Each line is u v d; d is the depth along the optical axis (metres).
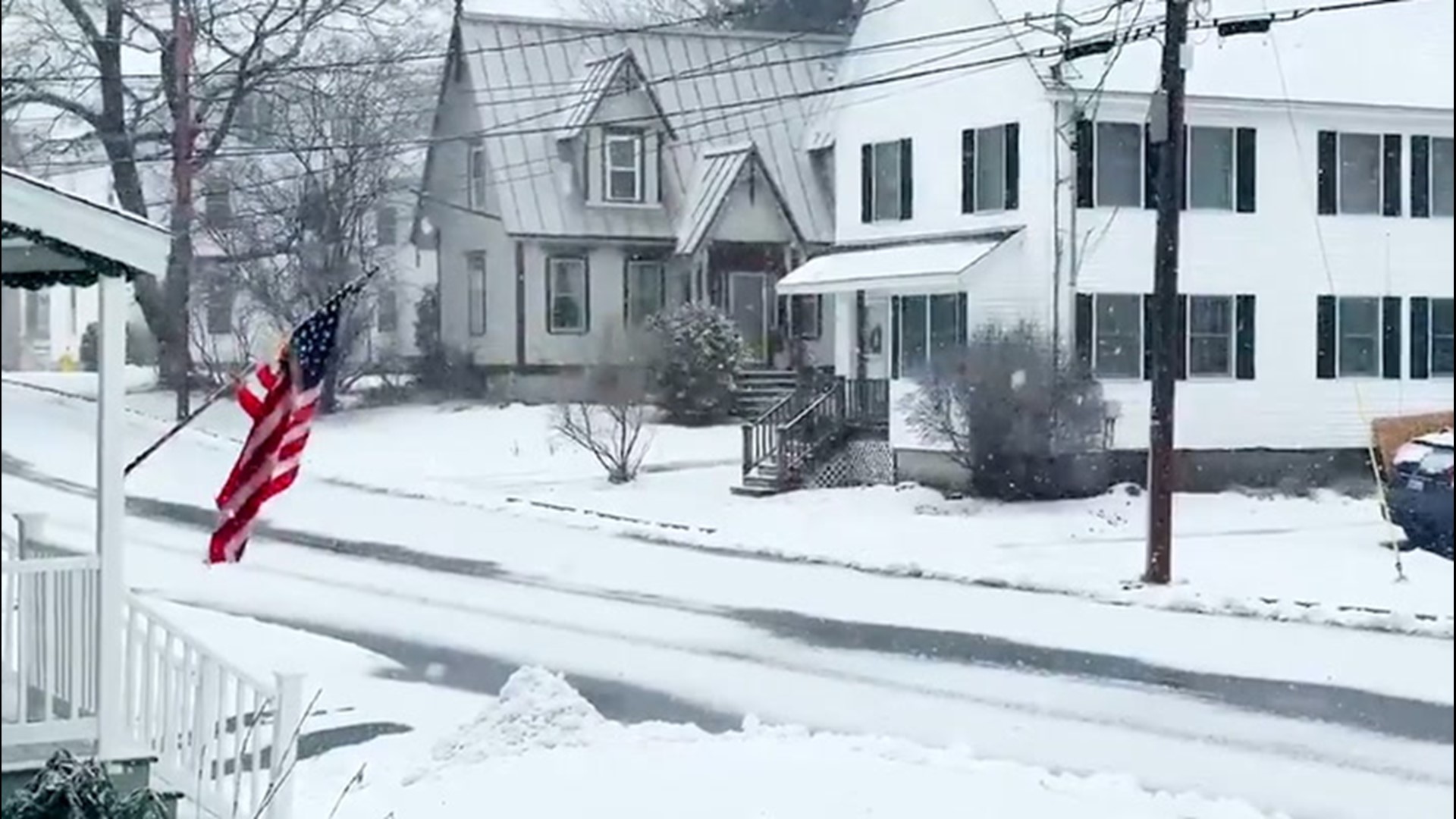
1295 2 35.56
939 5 36.22
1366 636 20.08
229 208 42.12
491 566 26.36
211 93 39.66
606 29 47.75
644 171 48.44
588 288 47.81
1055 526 29.30
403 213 51.28
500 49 46.91
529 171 47.47
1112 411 32.41
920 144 36.94
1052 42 33.06
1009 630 20.83
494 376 47.22
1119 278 33.34
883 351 38.97
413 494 34.72
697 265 47.16
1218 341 33.81
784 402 36.50
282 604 22.70
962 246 35.00
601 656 19.34
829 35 52.47
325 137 41.53
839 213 39.84
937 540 28.16
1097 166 33.25
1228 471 33.69
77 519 30.23
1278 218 34.22
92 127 38.81
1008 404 31.80
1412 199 35.16
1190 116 33.59
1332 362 34.56
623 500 33.50
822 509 31.91
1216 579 23.77
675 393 43.03
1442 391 35.19
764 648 19.77
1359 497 32.75
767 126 49.78
